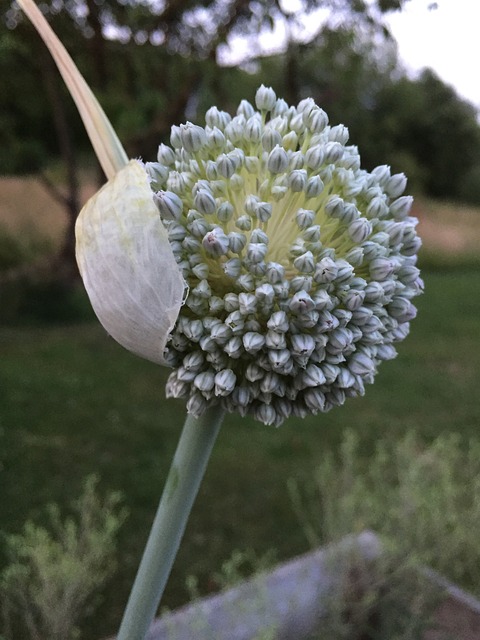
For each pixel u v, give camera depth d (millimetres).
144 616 180
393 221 182
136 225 141
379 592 374
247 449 736
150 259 141
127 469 657
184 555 538
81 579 330
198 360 162
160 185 173
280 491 648
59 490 603
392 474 533
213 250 156
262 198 171
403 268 183
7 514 552
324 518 479
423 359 1152
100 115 173
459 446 791
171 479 176
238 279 160
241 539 567
